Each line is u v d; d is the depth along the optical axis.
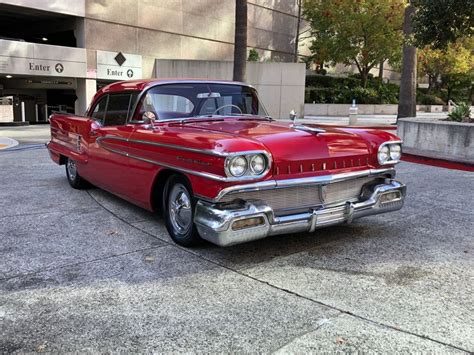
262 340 2.79
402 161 10.28
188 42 27.86
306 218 4.01
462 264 4.05
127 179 5.13
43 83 24.12
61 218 5.42
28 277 3.71
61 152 7.10
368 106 31.45
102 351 2.68
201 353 2.66
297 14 37.06
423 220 5.46
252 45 33.34
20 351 2.67
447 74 39.59
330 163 4.19
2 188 7.06
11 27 25.69
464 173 8.69
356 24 29.80
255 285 3.58
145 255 4.21
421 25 10.07
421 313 3.14
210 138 3.89
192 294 3.42
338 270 3.89
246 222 3.73
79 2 22.41
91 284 3.59
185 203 4.33
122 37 24.33
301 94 25.73
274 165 3.85
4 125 20.75
